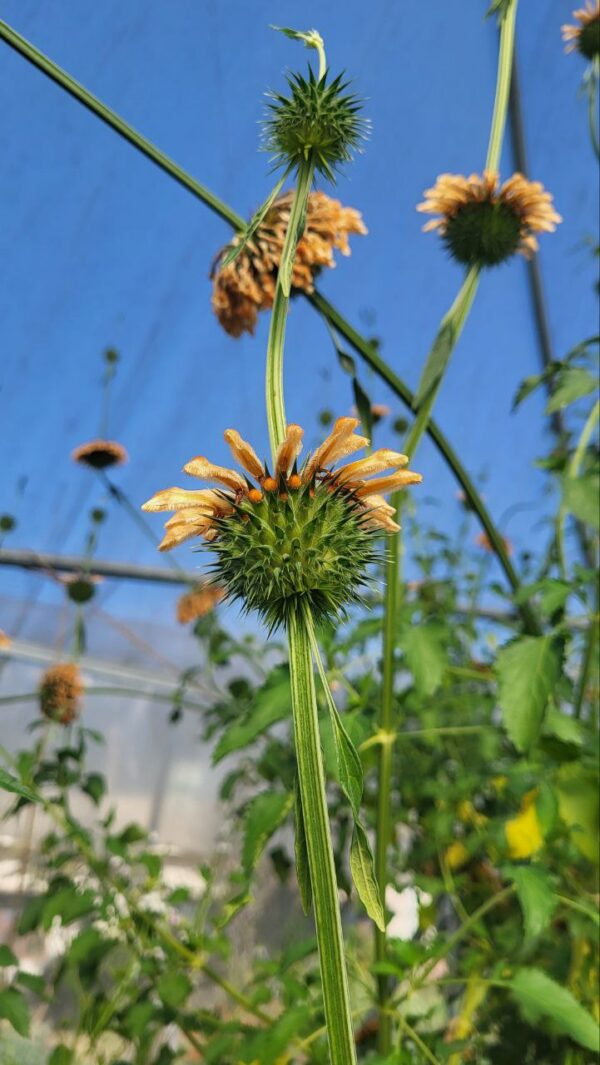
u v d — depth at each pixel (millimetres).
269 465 254
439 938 405
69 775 533
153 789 899
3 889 669
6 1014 385
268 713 328
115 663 916
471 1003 396
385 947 318
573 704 419
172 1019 417
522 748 315
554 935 412
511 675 325
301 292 343
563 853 401
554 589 354
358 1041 438
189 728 906
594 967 379
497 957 411
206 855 832
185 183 322
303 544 202
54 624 865
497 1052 405
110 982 562
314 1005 332
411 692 401
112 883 450
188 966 428
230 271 341
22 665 863
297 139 220
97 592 794
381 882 316
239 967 651
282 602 205
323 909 174
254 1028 383
